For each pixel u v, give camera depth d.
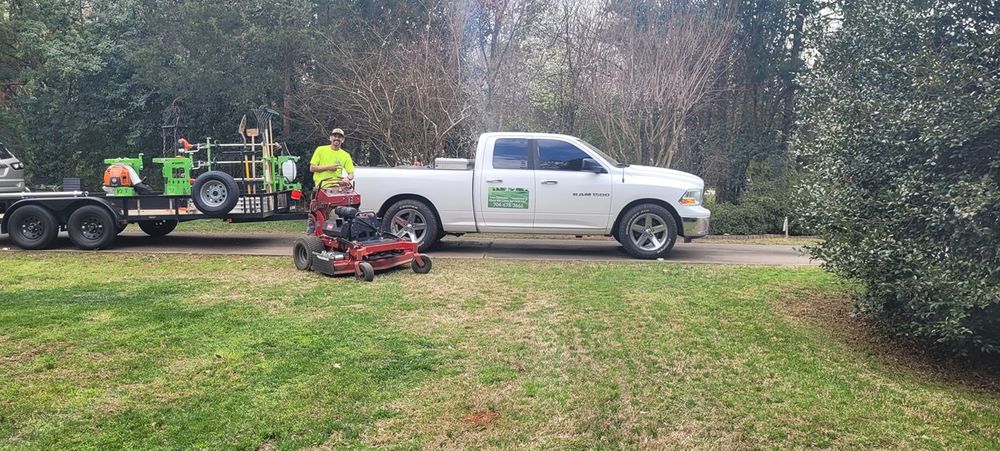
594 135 14.96
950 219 4.37
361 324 5.30
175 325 5.20
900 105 4.92
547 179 8.91
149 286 6.72
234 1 13.83
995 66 4.47
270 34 13.52
